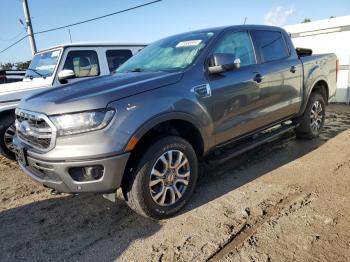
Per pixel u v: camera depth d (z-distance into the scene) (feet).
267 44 15.78
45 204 13.07
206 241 9.89
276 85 15.38
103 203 12.79
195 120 11.73
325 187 13.05
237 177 14.60
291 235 9.89
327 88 19.81
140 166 10.45
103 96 9.96
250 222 10.76
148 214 10.87
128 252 9.67
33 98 11.64
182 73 11.83
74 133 9.65
